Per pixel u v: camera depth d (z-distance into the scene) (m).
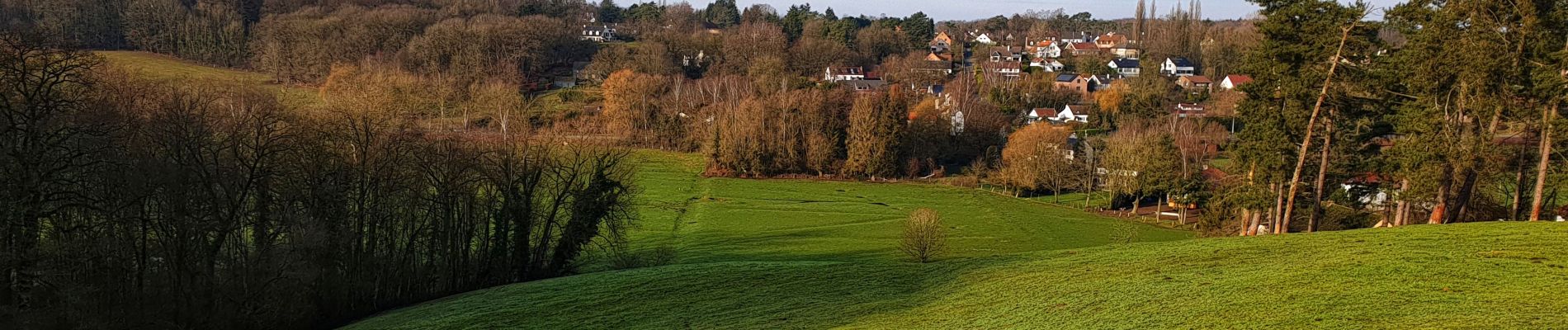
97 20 170.88
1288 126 48.88
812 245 71.94
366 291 45.72
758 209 93.69
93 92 39.81
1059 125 137.62
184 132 41.69
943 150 129.25
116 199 38.75
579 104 153.38
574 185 57.66
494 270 53.06
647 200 96.44
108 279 37.75
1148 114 135.50
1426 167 43.34
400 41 173.75
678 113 134.75
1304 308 26.41
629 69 157.25
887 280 39.81
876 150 117.56
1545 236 34.66
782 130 120.50
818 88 157.50
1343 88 47.59
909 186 113.69
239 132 43.66
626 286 42.56
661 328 33.38
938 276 39.59
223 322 39.09
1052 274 37.12
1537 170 47.19
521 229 54.28
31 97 36.31
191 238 40.69
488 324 36.59
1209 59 192.38
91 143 38.44
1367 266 31.36
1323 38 46.69
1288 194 52.84
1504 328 22.66
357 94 100.69
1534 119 42.81
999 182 110.62
